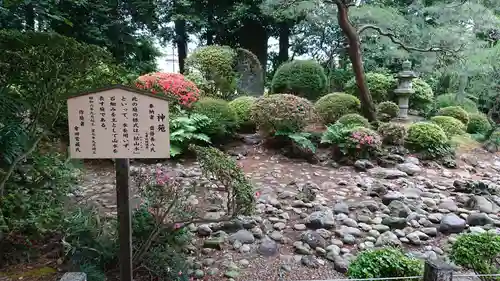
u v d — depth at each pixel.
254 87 8.46
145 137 1.92
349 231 3.01
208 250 2.71
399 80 7.23
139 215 2.46
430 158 5.35
